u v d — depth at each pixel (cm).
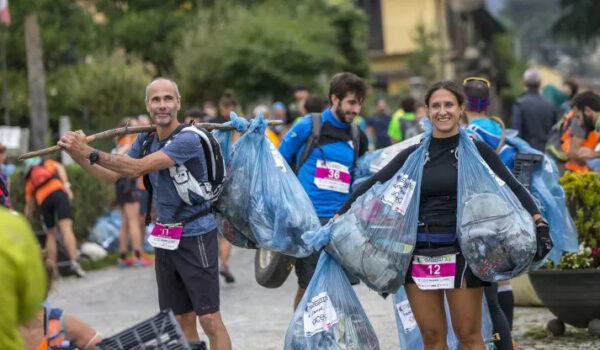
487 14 5741
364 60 3681
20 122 3036
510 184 643
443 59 4872
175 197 689
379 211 654
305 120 848
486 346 716
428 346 659
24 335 480
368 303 1119
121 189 1530
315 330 679
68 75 2878
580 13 5691
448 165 644
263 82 2994
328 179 838
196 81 3033
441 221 642
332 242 667
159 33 3312
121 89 2719
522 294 1043
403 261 648
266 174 729
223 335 700
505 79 6575
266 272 827
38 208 1407
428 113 649
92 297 1276
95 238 1681
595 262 880
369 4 5703
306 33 3075
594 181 894
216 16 3253
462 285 638
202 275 695
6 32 2769
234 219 735
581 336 898
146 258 1627
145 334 459
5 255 379
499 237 625
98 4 3322
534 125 1484
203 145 688
